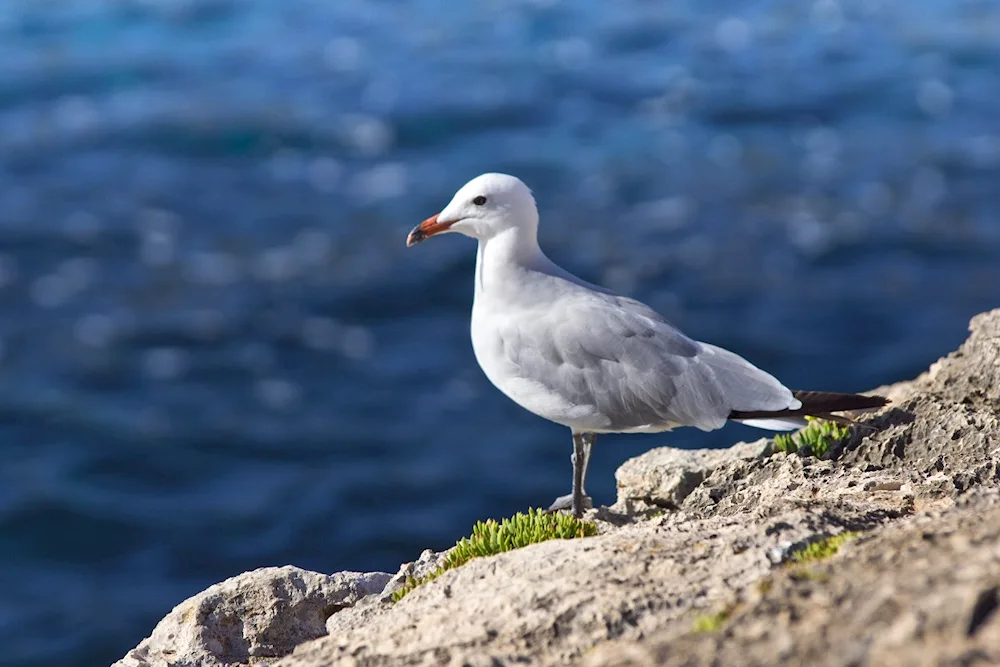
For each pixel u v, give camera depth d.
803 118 68.50
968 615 5.30
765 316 40.84
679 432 30.16
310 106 70.38
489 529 9.18
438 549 28.62
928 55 80.62
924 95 72.25
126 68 78.19
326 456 32.59
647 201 53.72
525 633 6.52
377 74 77.56
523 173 59.16
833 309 41.22
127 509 30.30
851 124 67.25
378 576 9.32
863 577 5.99
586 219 51.16
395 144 64.31
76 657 24.86
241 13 92.44
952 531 6.33
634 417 10.55
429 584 7.87
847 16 92.44
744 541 7.18
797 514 7.50
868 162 59.50
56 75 76.12
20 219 50.66
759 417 10.11
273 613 9.00
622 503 11.34
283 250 47.66
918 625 5.35
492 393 35.97
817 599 5.88
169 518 29.91
